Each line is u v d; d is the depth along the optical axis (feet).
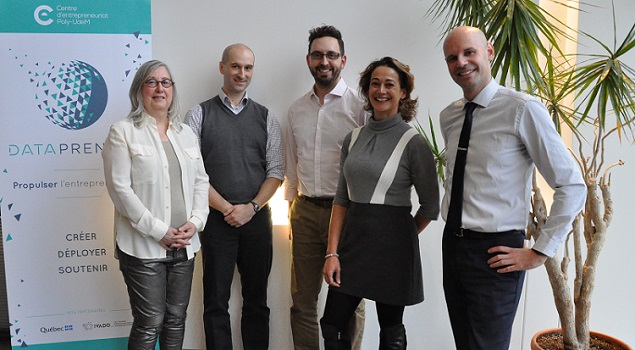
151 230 7.78
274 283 10.75
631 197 10.28
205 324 9.68
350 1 10.21
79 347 9.72
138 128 7.95
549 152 6.29
